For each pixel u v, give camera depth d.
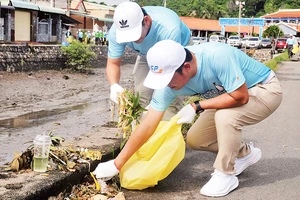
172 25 3.84
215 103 3.37
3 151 7.12
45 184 3.05
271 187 3.72
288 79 13.79
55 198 3.14
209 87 3.39
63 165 3.45
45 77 19.17
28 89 15.65
